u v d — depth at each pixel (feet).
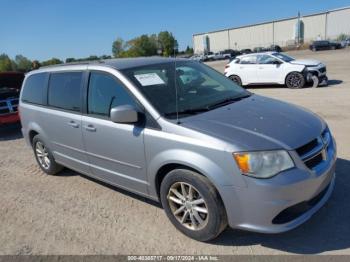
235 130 10.08
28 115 17.56
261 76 44.80
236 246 10.58
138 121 11.51
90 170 14.43
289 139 9.77
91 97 13.44
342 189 13.14
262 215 9.46
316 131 10.62
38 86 17.01
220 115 11.19
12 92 28.84
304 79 41.34
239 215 9.75
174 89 12.51
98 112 13.14
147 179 11.80
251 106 12.23
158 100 11.62
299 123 10.84
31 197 15.58
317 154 10.18
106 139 12.71
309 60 43.37
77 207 14.11
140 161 11.73
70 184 16.63
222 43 297.53
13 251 11.43
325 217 11.53
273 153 9.36
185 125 10.52
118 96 12.37
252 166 9.28
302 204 9.86
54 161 17.16
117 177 13.07
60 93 15.21
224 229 10.55
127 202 14.08
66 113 14.67
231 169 9.48
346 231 10.75
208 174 9.81
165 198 11.40
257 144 9.46
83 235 11.96
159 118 11.02
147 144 11.22
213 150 9.70
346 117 24.25
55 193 15.76
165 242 11.14
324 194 10.94
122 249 10.96
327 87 40.45
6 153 23.21
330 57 96.78
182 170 10.53
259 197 9.31
